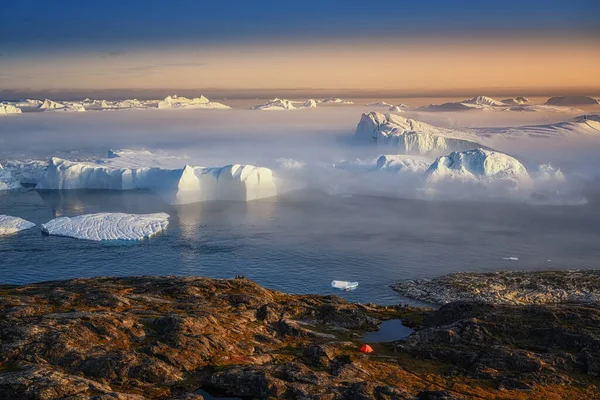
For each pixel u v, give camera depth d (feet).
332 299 421.59
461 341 306.76
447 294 571.28
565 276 614.75
